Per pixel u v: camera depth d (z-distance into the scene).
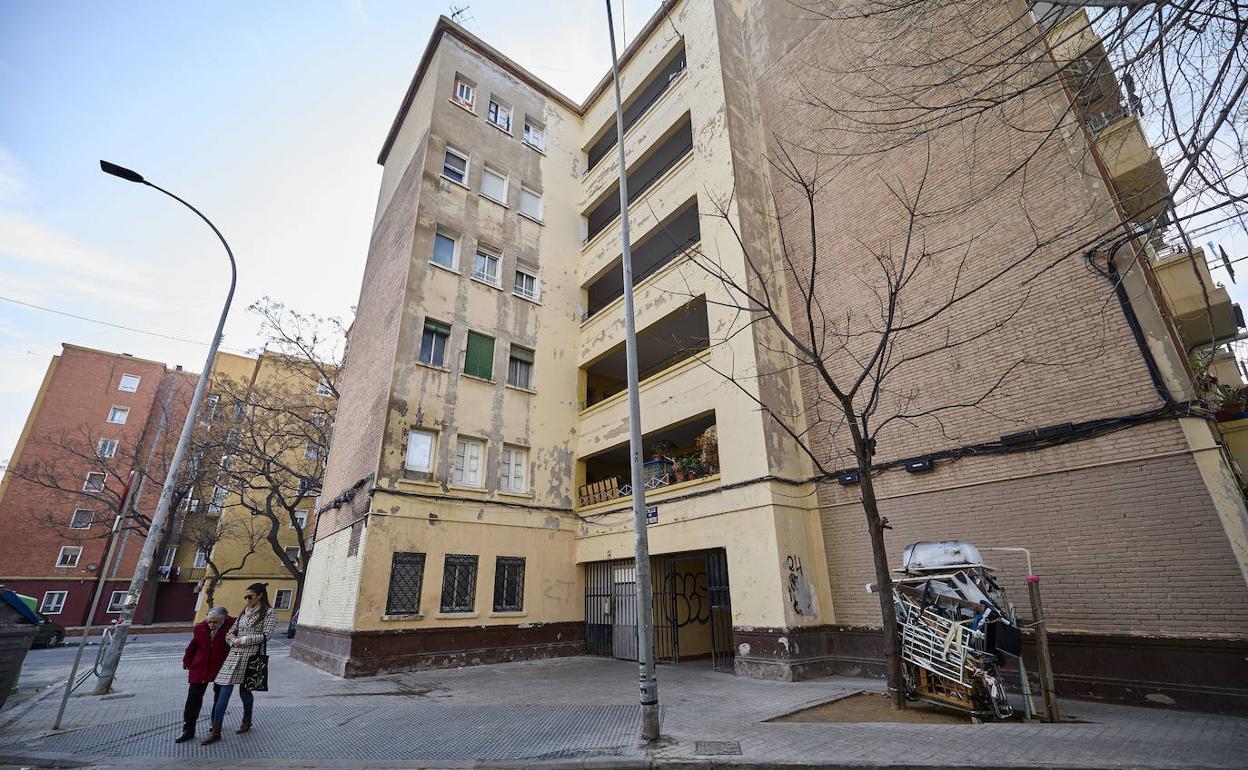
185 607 36.53
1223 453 8.12
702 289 14.78
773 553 11.45
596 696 9.43
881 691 9.07
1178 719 6.87
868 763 5.43
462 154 18.78
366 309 19.62
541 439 17.20
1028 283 9.92
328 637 13.63
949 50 11.12
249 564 33.44
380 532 13.24
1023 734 6.21
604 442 17.12
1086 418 9.03
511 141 20.33
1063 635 8.64
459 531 14.53
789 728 6.93
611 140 22.16
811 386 13.14
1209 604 7.52
